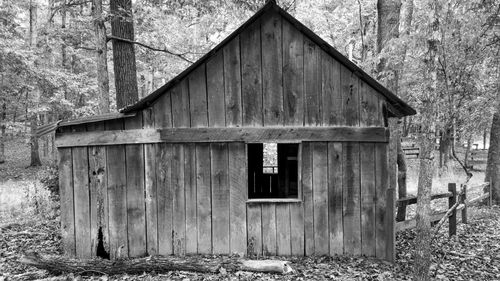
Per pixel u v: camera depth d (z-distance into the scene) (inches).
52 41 717.3
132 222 271.4
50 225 360.5
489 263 281.9
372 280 233.0
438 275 251.0
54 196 394.3
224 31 858.1
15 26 772.6
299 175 273.4
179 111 271.6
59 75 764.0
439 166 868.0
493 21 314.3
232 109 271.7
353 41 741.3
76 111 820.6
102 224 271.1
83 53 954.7
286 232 273.4
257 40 271.0
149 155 271.9
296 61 271.4
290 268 238.2
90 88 844.0
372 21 685.9
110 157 271.0
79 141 270.5
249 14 567.2
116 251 270.4
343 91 272.2
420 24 235.1
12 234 325.4
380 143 273.1
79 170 272.2
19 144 1246.3
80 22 564.7
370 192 273.3
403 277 239.0
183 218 272.2
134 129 271.0
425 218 200.7
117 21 414.6
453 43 231.5
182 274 235.6
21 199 494.6
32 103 816.9
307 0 886.4
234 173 271.7
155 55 674.8
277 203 272.8
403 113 279.4
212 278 229.6
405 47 308.7
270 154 811.4
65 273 236.8
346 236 273.4
